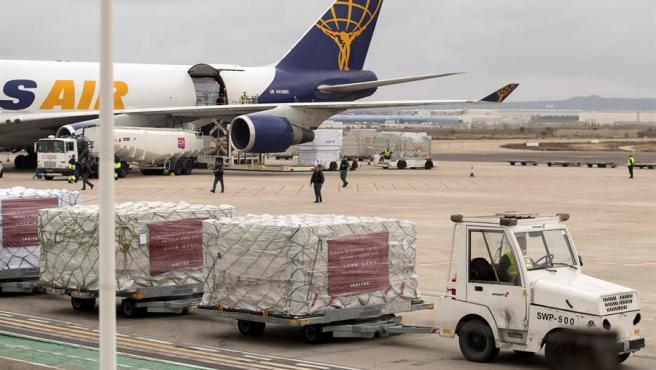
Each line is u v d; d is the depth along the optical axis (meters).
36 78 62.53
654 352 17.16
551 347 15.90
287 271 17.66
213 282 18.73
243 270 18.22
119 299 23.67
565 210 42.59
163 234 20.95
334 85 77.50
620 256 28.75
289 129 66.69
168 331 19.48
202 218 21.55
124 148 60.53
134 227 20.62
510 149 168.62
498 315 16.33
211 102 72.44
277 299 17.80
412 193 51.38
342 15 78.00
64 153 57.91
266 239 17.91
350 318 18.23
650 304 21.39
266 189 52.59
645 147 178.38
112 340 10.68
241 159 75.31
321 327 18.12
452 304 16.94
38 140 61.62
